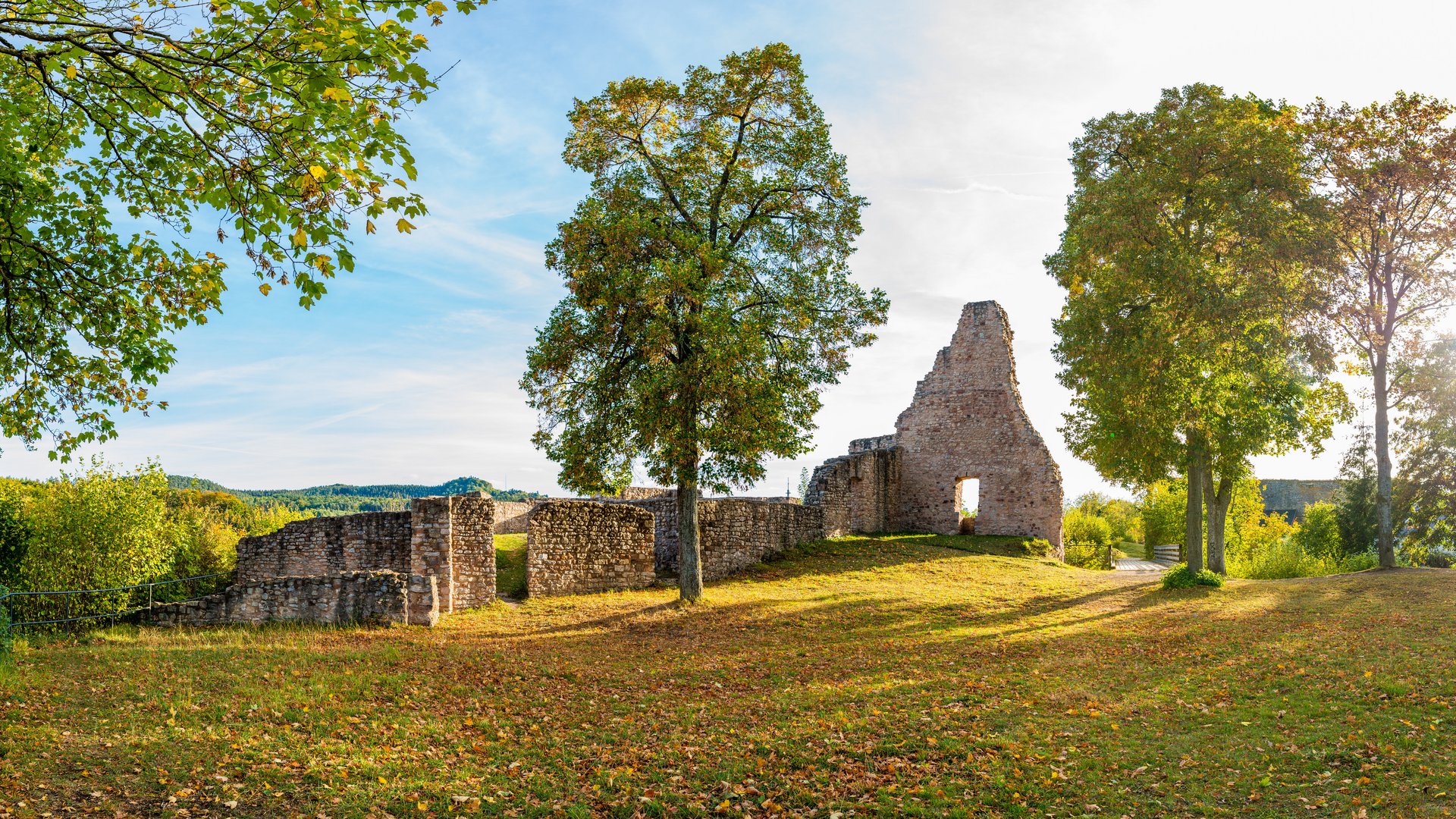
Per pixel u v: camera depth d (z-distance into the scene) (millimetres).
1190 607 19125
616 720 10367
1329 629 14953
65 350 10430
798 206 20609
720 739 9594
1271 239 19609
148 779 7465
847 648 15164
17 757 7742
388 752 8742
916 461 36844
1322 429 24828
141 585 17000
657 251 19375
